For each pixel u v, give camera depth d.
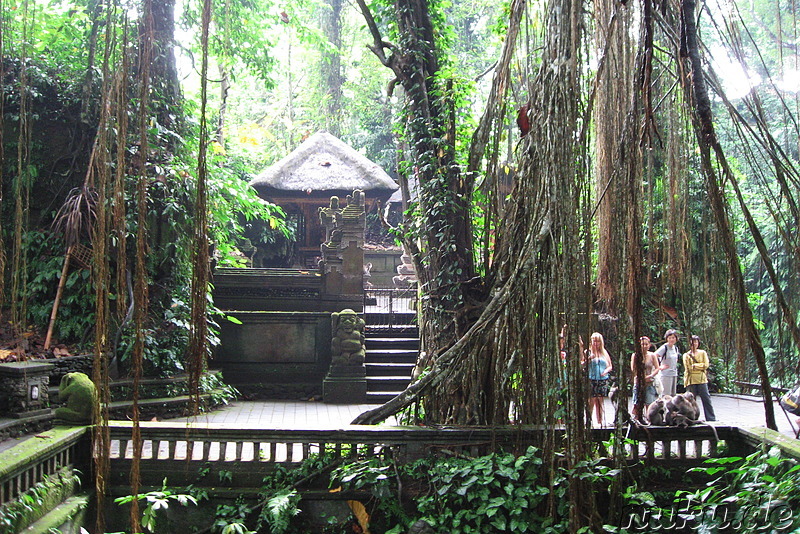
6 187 11.16
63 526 5.63
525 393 6.55
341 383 12.52
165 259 11.48
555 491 6.14
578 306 5.66
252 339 13.21
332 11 26.50
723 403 12.39
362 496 6.56
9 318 10.52
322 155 23.30
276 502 6.21
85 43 10.69
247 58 13.99
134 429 3.14
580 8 5.86
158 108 10.59
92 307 11.04
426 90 8.53
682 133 6.14
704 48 5.25
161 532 6.48
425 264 8.25
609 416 9.35
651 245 6.11
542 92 6.09
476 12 22.12
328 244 14.19
